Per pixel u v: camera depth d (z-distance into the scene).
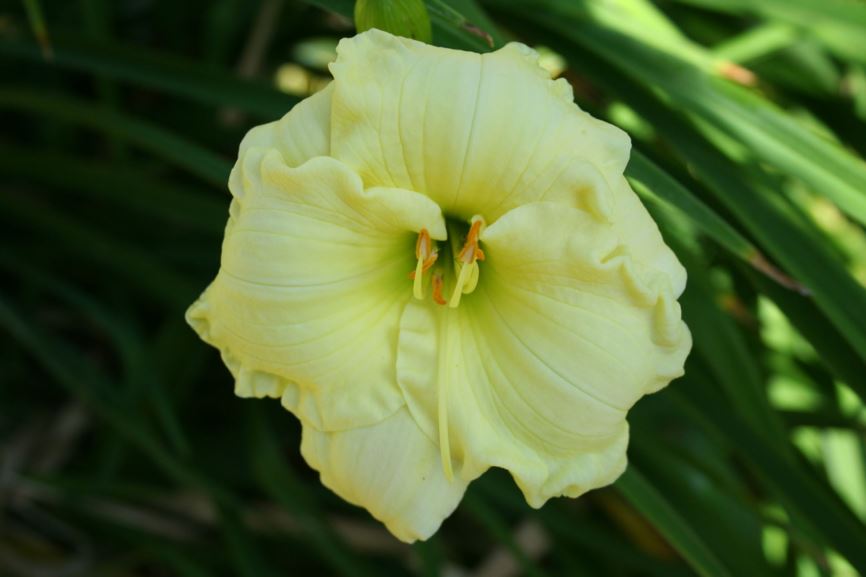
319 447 0.51
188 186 0.72
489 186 0.48
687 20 0.69
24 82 0.73
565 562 0.69
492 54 0.47
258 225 0.48
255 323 0.49
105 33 0.67
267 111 0.60
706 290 0.57
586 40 0.58
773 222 0.56
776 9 0.60
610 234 0.47
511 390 0.50
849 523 0.57
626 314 0.48
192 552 0.69
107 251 0.69
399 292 0.52
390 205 0.48
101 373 0.68
